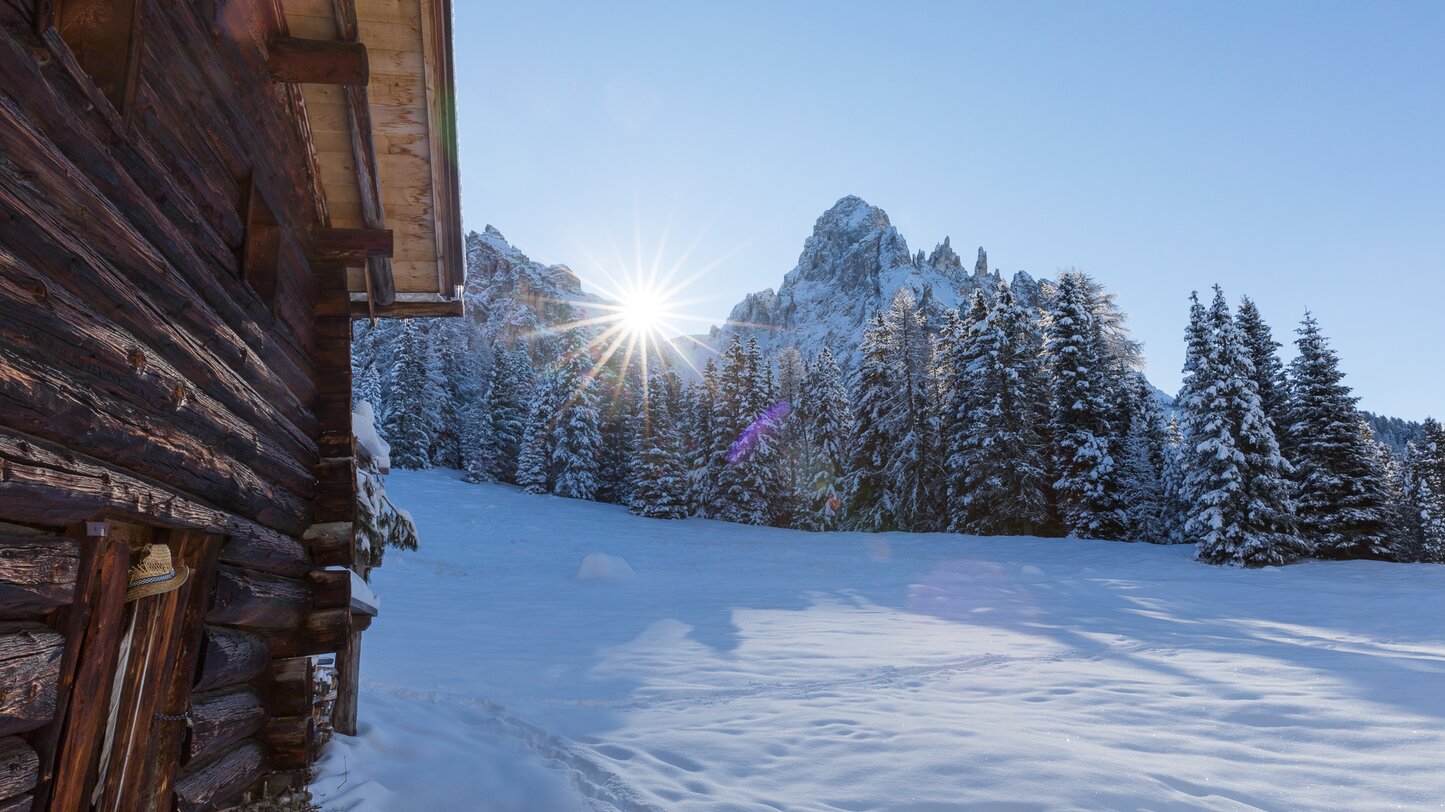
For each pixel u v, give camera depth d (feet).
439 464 212.64
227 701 14.11
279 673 16.42
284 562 16.10
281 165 16.81
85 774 9.14
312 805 15.84
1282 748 22.24
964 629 49.78
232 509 13.46
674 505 156.46
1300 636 46.57
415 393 197.47
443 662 36.37
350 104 16.99
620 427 193.98
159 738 11.16
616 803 17.65
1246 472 94.22
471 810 17.06
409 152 19.49
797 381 201.57
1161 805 17.46
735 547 116.47
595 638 46.03
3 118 7.06
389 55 17.17
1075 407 119.14
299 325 17.94
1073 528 118.32
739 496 155.22
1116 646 42.29
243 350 13.80
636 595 72.02
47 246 7.77
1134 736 23.57
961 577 85.40
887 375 155.74
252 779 15.33
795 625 51.93
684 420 199.11
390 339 216.95
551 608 61.57
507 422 203.31
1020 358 130.41
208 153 13.01
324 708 19.40
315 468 18.49
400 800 17.03
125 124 9.85
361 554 24.27
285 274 16.71
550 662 37.50
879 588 76.95
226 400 12.99
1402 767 20.21
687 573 93.35
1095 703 28.35
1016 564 92.99
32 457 7.43
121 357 9.01
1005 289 133.18
